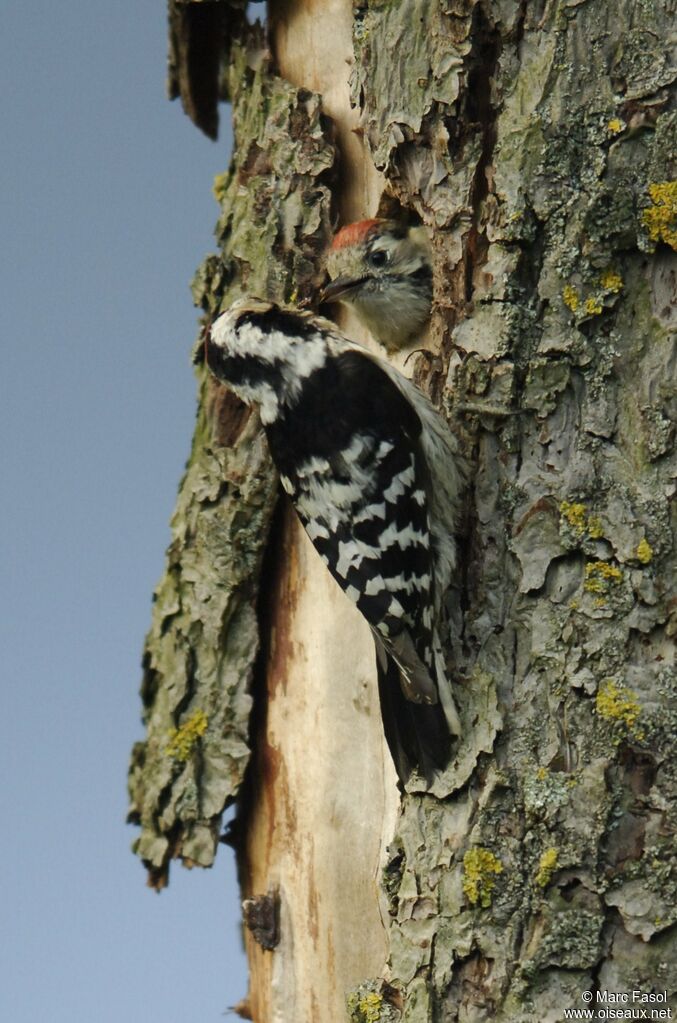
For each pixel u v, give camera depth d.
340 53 10.52
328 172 10.50
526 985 8.02
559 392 8.56
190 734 10.60
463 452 8.85
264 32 10.85
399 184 9.41
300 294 10.51
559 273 8.57
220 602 10.53
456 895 8.38
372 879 9.72
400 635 8.55
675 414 8.30
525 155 8.66
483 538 8.73
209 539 10.62
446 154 9.08
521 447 8.69
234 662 10.52
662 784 8.00
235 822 10.66
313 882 10.02
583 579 8.38
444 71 9.07
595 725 8.16
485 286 8.83
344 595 10.02
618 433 8.42
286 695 10.36
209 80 11.80
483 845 8.32
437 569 8.79
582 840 8.02
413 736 8.48
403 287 10.35
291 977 10.07
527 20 8.80
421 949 8.48
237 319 9.73
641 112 8.41
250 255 10.61
